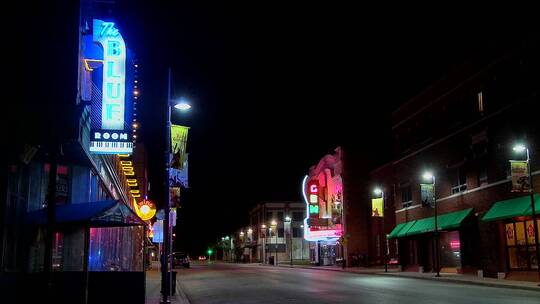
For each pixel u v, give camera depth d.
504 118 34.56
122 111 19.16
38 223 16.53
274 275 46.00
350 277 41.41
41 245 17.42
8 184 15.11
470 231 38.75
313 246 87.25
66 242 19.66
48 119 15.64
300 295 24.64
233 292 27.75
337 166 70.06
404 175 50.09
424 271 46.16
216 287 32.28
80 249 19.88
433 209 43.97
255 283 34.69
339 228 69.12
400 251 50.72
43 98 15.75
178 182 25.86
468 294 23.70
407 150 49.44
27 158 15.96
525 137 32.44
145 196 65.88
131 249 44.75
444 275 38.91
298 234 114.19
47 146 15.77
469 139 38.69
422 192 39.75
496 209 34.47
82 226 17.17
